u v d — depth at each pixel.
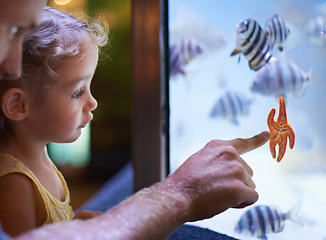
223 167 0.61
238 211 0.89
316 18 0.87
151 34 1.08
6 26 0.48
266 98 1.03
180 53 1.13
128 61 5.07
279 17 0.88
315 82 0.93
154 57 1.07
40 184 0.75
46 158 0.85
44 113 0.74
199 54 1.16
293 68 0.93
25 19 0.49
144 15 1.09
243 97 1.10
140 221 0.51
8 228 0.69
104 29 0.89
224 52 1.11
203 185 0.58
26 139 0.76
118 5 4.49
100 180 4.07
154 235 0.51
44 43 0.71
